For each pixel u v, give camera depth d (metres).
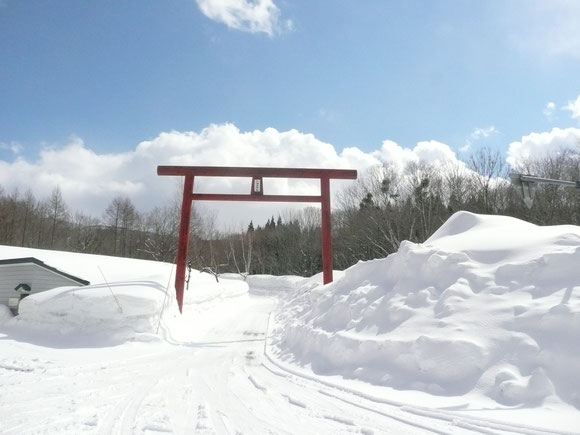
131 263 27.59
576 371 5.54
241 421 5.25
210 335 14.88
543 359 5.88
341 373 8.11
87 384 7.24
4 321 15.70
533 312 6.69
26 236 56.88
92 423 4.97
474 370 6.30
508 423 4.85
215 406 5.96
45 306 13.79
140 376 8.08
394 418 5.39
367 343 8.10
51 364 9.15
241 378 8.10
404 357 7.22
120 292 13.60
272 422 5.24
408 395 6.36
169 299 14.84
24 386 6.96
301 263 59.06
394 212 41.34
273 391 7.00
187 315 16.59
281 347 11.76
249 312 22.39
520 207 35.44
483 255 8.95
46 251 26.34
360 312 9.84
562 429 4.54
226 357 10.65
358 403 6.14
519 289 7.48
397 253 10.59
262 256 65.25
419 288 9.03
